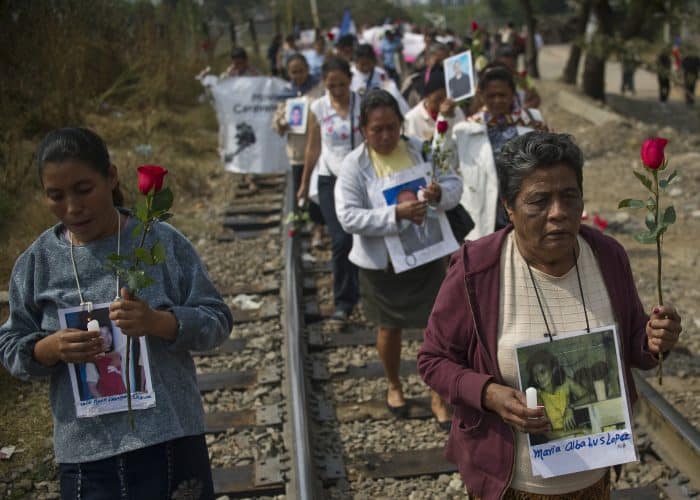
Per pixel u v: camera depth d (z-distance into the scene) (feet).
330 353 18.70
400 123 14.30
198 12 62.75
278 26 93.50
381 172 14.39
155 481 7.94
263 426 15.11
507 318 7.81
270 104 32.19
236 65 35.04
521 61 106.93
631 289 8.02
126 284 7.84
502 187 7.73
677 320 7.36
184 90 49.21
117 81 40.96
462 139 16.08
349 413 15.87
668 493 12.76
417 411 15.71
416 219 13.84
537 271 7.83
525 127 16.11
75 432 7.88
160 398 7.91
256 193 33.04
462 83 17.46
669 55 57.82
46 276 7.99
